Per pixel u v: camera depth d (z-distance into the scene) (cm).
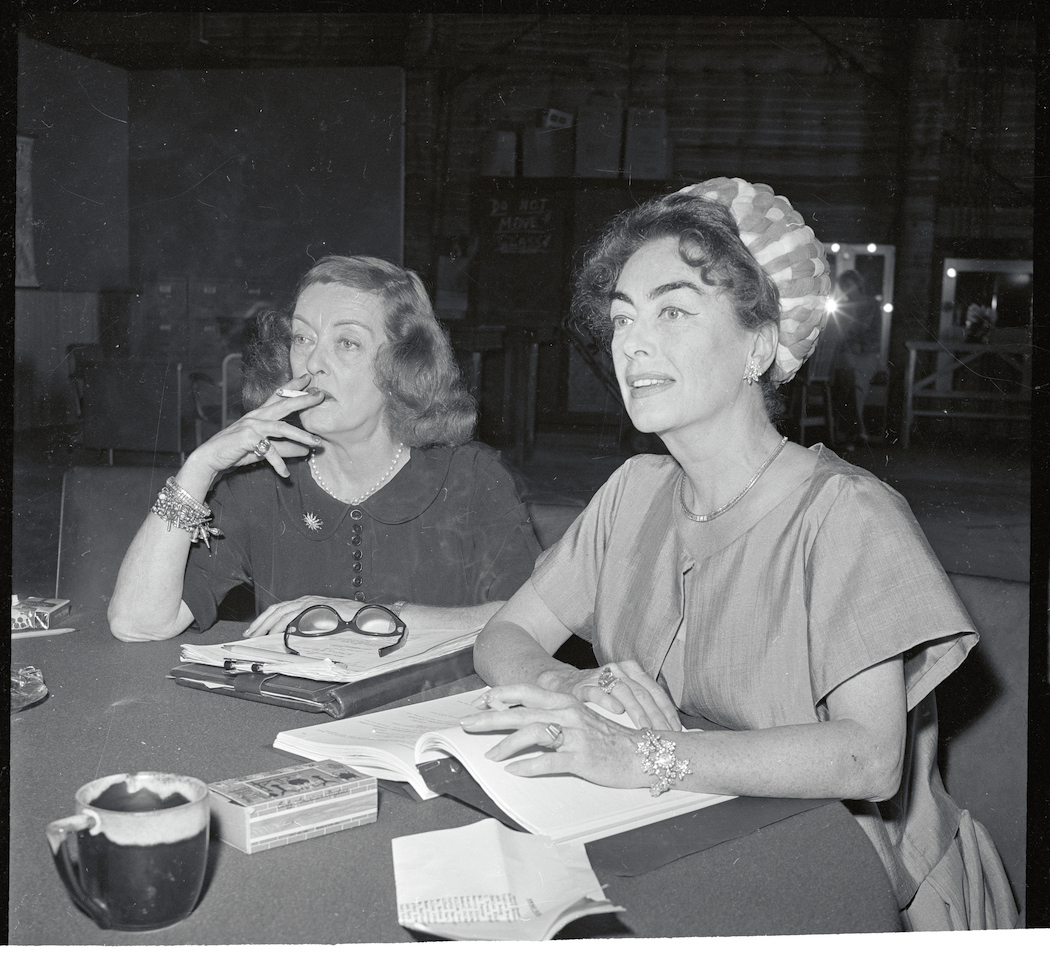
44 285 732
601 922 67
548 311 666
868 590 108
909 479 621
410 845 76
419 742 91
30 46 734
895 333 756
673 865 76
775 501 119
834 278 759
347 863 74
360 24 750
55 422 656
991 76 770
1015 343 748
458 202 757
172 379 530
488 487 179
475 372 578
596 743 89
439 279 714
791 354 126
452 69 761
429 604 174
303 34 759
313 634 132
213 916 67
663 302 117
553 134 765
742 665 115
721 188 123
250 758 95
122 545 204
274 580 173
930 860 119
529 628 138
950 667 109
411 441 176
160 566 143
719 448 121
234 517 168
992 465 657
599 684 108
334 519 173
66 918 67
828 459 121
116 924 64
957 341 752
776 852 78
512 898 68
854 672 105
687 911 69
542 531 192
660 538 128
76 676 122
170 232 782
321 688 110
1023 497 572
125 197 781
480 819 82
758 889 72
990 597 143
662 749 89
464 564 175
